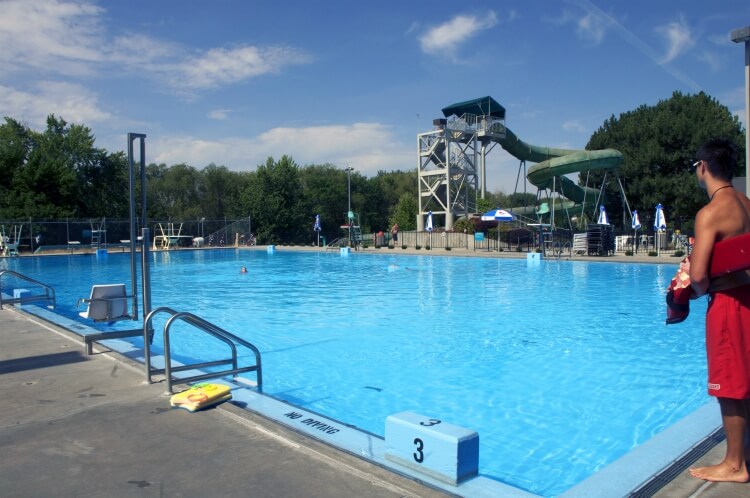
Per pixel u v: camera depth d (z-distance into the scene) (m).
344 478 3.28
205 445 3.83
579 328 10.28
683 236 29.34
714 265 2.83
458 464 3.16
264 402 4.83
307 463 3.50
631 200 42.44
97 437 4.01
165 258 33.03
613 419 5.54
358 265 26.06
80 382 5.54
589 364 7.66
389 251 33.56
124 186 54.34
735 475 3.06
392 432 3.53
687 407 5.86
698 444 3.62
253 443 3.86
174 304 14.08
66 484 3.25
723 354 2.91
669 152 40.84
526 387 6.64
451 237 36.16
